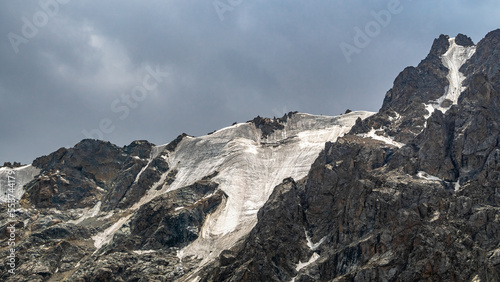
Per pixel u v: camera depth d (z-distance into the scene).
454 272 189.00
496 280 185.88
